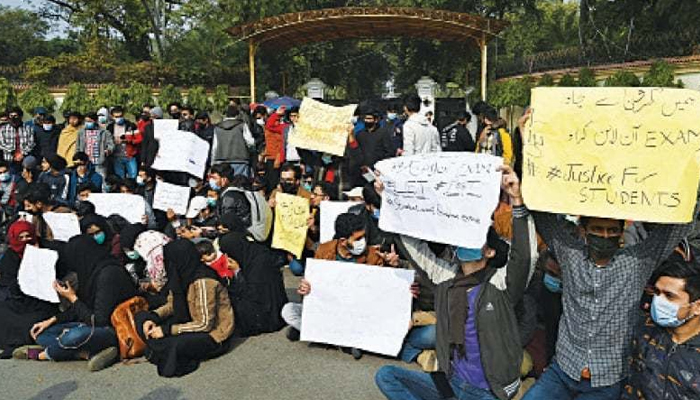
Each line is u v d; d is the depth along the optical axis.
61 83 23.39
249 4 26.22
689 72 14.35
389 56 36.41
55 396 4.70
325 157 9.11
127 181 8.97
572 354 3.24
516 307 4.41
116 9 32.81
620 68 16.44
